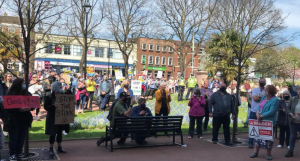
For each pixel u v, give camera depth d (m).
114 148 7.92
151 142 9.03
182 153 7.82
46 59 53.91
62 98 6.96
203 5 37.16
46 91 8.01
